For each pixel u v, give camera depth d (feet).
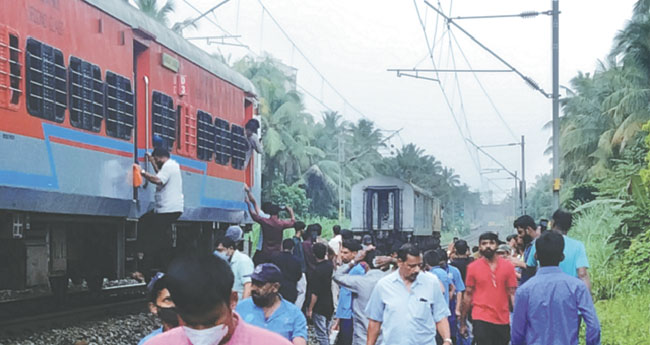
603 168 143.33
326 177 210.59
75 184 35.60
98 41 38.06
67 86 34.99
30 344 33.12
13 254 36.01
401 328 22.80
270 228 41.65
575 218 105.19
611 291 53.57
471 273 29.55
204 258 9.20
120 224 41.70
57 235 39.19
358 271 32.42
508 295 29.35
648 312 43.91
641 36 119.24
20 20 31.42
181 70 47.47
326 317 36.42
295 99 186.50
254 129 58.80
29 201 32.09
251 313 19.08
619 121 137.28
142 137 42.63
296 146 180.75
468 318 35.12
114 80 39.55
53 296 45.47
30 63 32.04
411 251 22.84
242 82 59.06
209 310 8.98
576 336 20.12
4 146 30.25
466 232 445.37
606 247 63.87
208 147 51.21
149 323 43.37
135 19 42.29
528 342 20.30
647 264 54.08
